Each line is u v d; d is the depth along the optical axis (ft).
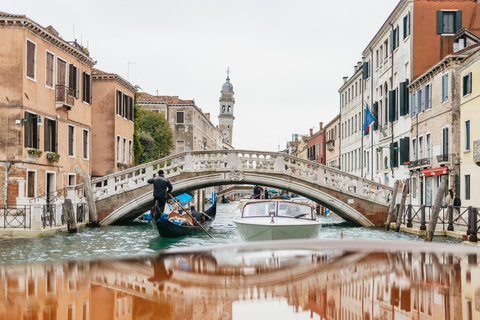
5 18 67.21
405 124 98.43
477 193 68.54
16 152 67.26
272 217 43.60
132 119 115.55
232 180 73.41
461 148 74.08
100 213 71.36
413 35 93.40
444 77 79.30
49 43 75.87
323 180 73.36
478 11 91.97
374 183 72.79
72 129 85.35
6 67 67.82
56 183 78.07
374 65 122.62
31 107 70.33
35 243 46.32
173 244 51.29
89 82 91.91
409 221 62.18
